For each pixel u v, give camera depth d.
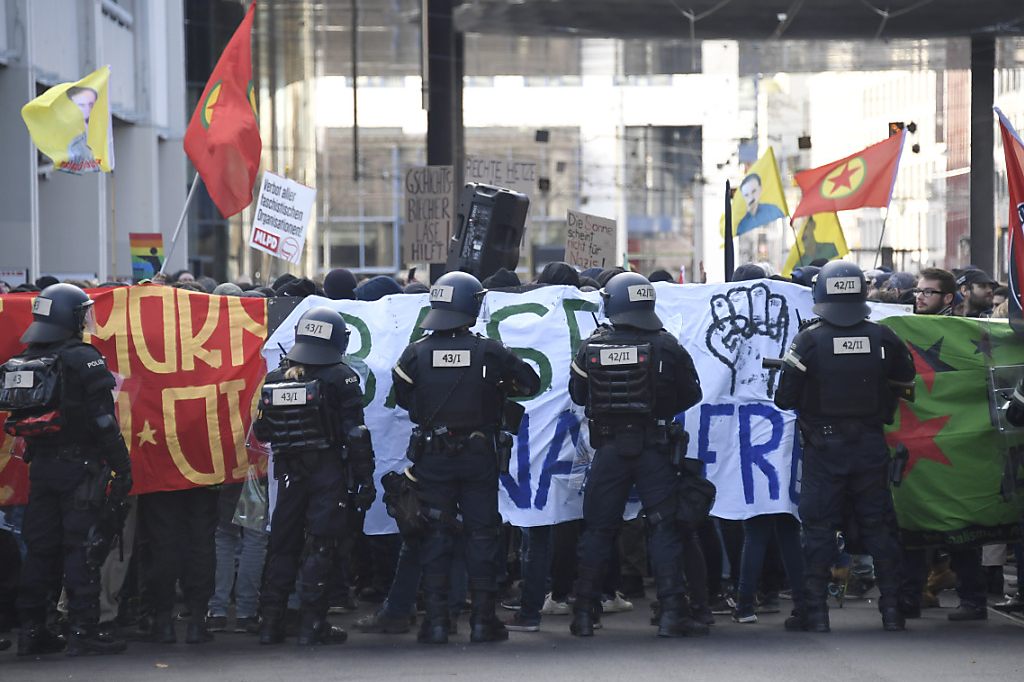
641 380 16.11
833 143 129.75
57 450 15.60
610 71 76.00
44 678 14.55
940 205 113.12
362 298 20.36
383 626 17.22
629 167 138.62
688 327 18.94
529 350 18.66
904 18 62.41
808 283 21.44
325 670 14.91
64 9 48.78
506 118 143.50
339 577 19.05
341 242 141.00
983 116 68.62
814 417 16.69
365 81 139.88
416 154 141.25
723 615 18.41
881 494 16.72
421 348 16.42
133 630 17.06
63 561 16.14
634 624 17.88
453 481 16.39
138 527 17.22
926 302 20.27
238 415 17.73
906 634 16.67
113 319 17.69
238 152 22.31
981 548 18.56
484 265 26.19
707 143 130.12
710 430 18.62
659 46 70.69
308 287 20.83
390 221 141.12
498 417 16.59
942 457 17.92
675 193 139.12
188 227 68.19
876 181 29.53
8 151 44.09
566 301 18.84
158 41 64.25
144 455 17.28
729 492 18.27
